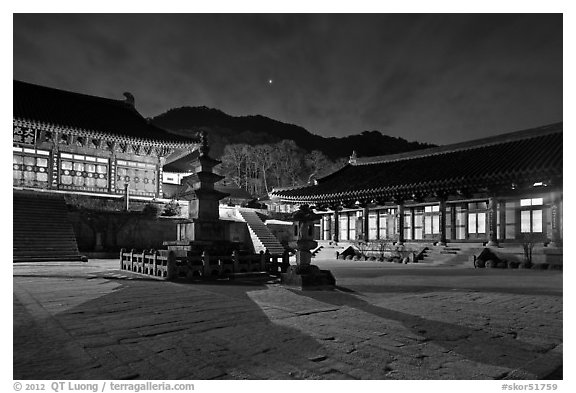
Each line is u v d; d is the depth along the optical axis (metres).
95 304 8.52
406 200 29.66
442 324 6.93
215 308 8.15
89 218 30.05
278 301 9.09
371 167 35.41
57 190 34.31
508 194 23.73
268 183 88.75
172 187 51.78
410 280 14.30
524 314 7.92
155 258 14.57
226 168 87.19
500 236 23.88
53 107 37.03
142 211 32.72
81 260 24.17
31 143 33.34
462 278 15.16
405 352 5.29
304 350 5.26
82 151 35.97
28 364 4.59
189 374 4.34
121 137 35.84
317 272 12.00
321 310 8.04
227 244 16.03
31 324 6.56
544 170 19.36
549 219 22.08
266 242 34.88
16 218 25.95
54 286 11.61
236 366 4.62
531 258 21.22
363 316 7.51
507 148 26.33
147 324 6.63
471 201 26.00
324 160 96.75
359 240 32.66
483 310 8.31
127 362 4.69
